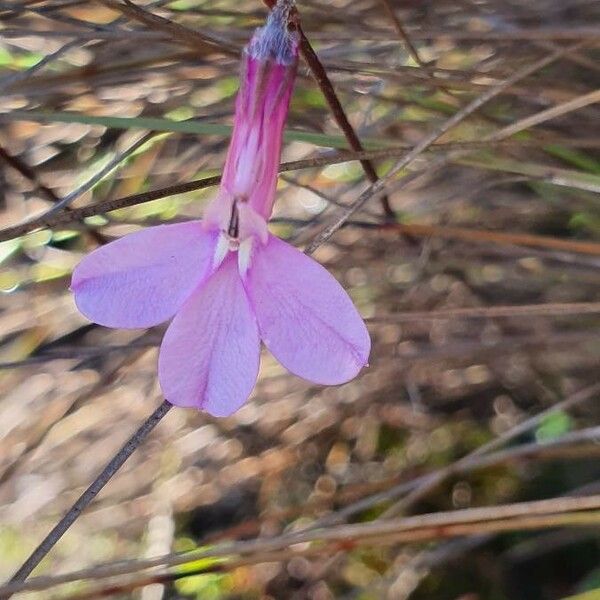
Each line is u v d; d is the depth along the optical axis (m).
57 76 0.10
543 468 0.15
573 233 0.13
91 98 0.11
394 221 0.10
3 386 0.13
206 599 0.16
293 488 0.16
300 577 0.16
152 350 0.14
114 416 0.14
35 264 0.12
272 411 0.16
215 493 0.16
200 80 0.10
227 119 0.11
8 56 0.11
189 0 0.11
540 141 0.09
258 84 0.07
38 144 0.11
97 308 0.07
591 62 0.10
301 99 0.11
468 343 0.14
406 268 0.14
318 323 0.07
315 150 0.12
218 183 0.08
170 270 0.07
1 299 0.12
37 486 0.15
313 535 0.09
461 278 0.14
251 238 0.07
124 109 0.11
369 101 0.11
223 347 0.07
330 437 0.16
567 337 0.13
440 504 0.16
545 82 0.11
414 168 0.12
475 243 0.13
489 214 0.13
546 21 0.11
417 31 0.10
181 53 0.10
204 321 0.07
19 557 0.15
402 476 0.14
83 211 0.08
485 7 0.11
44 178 0.11
